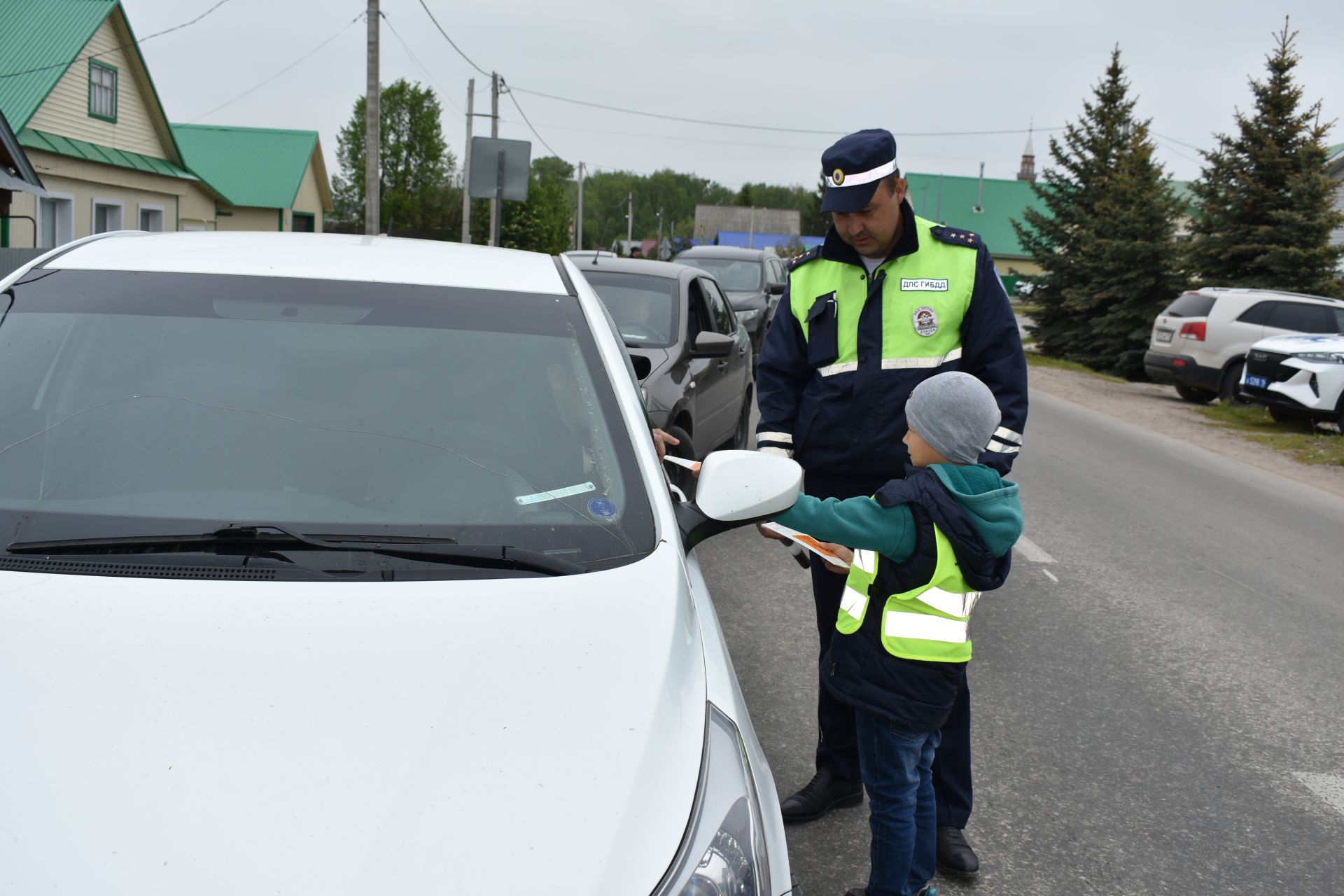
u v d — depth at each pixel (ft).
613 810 5.51
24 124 76.28
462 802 5.41
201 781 5.35
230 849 5.04
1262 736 15.23
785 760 13.39
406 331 9.27
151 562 7.03
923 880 10.04
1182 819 12.71
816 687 15.76
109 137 89.20
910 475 9.51
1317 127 83.46
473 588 7.06
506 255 11.31
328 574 7.07
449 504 7.93
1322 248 81.61
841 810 12.32
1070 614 20.45
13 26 82.99
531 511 7.97
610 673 6.37
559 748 5.81
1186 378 62.85
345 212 278.05
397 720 5.82
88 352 8.70
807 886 10.73
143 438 8.09
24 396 8.30
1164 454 43.19
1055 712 15.69
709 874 5.57
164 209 98.73
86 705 5.75
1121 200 92.94
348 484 7.98
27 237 78.69
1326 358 49.21
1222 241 85.61
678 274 27.20
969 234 11.07
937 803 11.31
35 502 7.54
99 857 4.95
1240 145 85.92
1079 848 11.93
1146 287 88.89
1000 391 10.91
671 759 5.98
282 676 6.05
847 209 10.50
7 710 5.68
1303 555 26.76
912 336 10.95
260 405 8.46
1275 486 37.32
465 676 6.19
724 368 27.78
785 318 11.66
